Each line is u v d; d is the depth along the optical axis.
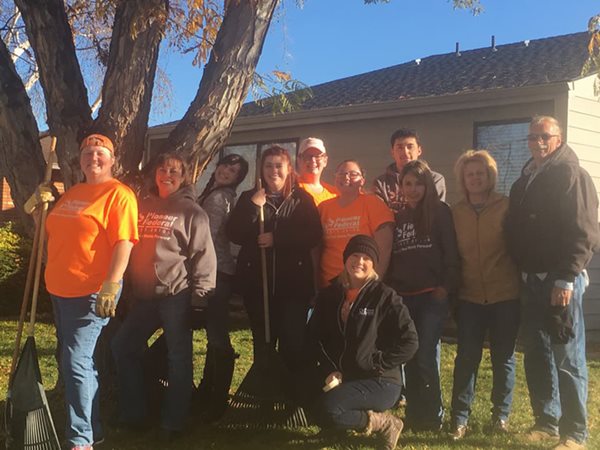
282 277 4.75
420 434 4.73
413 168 4.73
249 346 8.18
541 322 4.46
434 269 4.71
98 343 5.12
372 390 4.33
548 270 4.38
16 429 4.14
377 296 4.41
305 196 4.84
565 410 4.39
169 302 4.43
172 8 6.02
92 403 4.09
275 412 4.96
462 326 4.79
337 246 4.97
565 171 4.30
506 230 4.61
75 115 5.05
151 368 4.87
